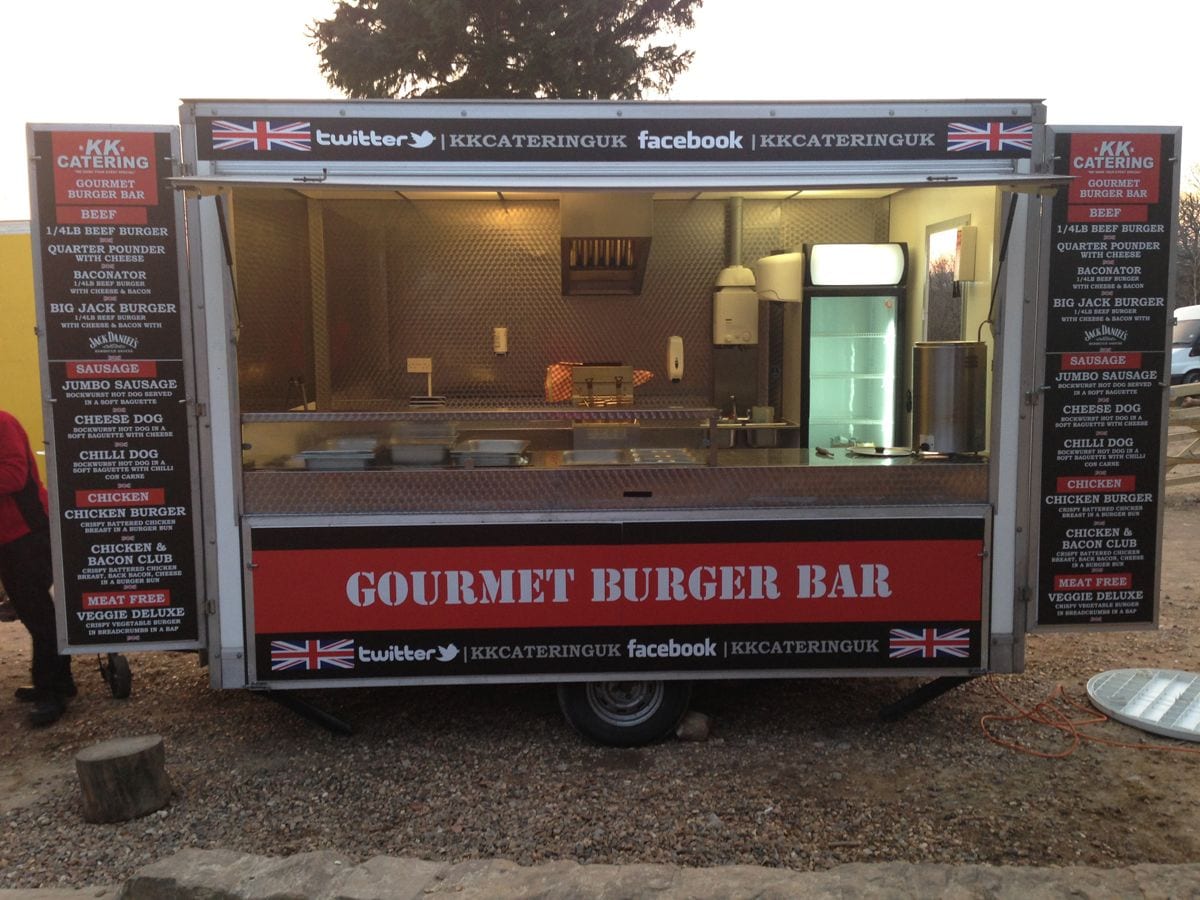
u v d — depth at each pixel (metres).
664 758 3.42
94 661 4.60
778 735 3.62
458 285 5.50
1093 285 3.37
